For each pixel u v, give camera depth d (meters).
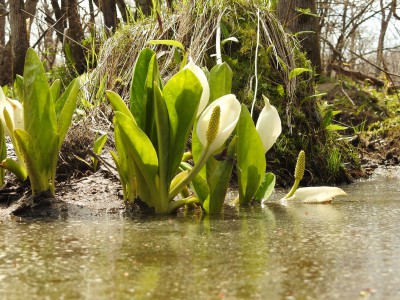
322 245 0.99
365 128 3.02
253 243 1.01
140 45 2.09
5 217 1.27
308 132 1.96
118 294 0.76
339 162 1.96
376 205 1.36
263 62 1.97
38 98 1.29
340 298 0.73
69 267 0.90
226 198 1.51
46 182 1.31
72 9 3.03
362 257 0.92
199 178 1.29
